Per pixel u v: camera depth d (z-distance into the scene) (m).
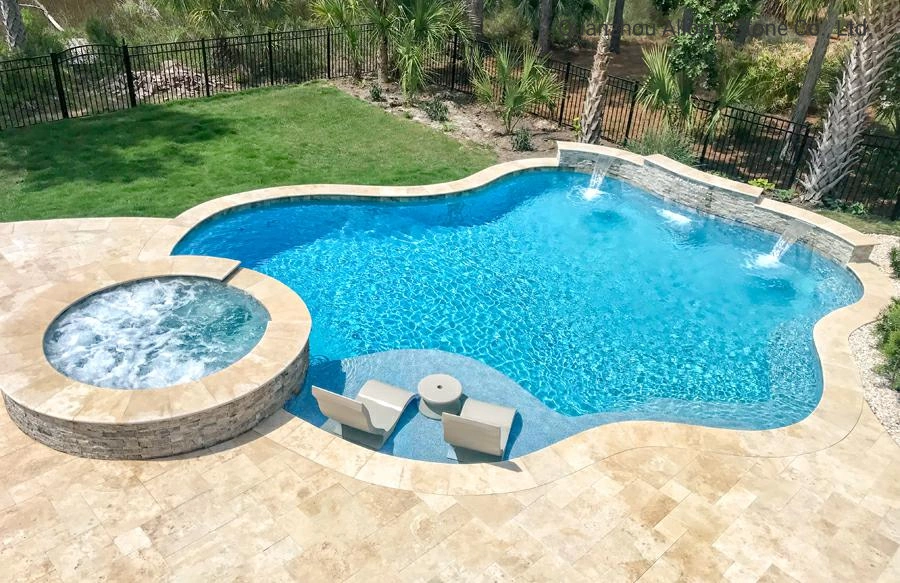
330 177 16.06
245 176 15.74
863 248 13.28
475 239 14.55
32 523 7.14
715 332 12.04
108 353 9.07
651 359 11.27
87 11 26.62
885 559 7.28
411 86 20.58
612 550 7.22
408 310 12.09
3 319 9.38
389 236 14.38
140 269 10.74
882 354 10.46
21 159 15.63
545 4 25.86
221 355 9.22
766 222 15.00
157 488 7.66
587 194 17.00
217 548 7.00
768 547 7.35
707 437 8.86
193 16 23.17
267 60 23.05
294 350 9.16
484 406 9.33
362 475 7.99
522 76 19.14
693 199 16.05
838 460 8.59
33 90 19.00
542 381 10.55
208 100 20.11
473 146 18.70
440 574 6.85
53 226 12.95
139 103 19.61
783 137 20.53
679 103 17.86
